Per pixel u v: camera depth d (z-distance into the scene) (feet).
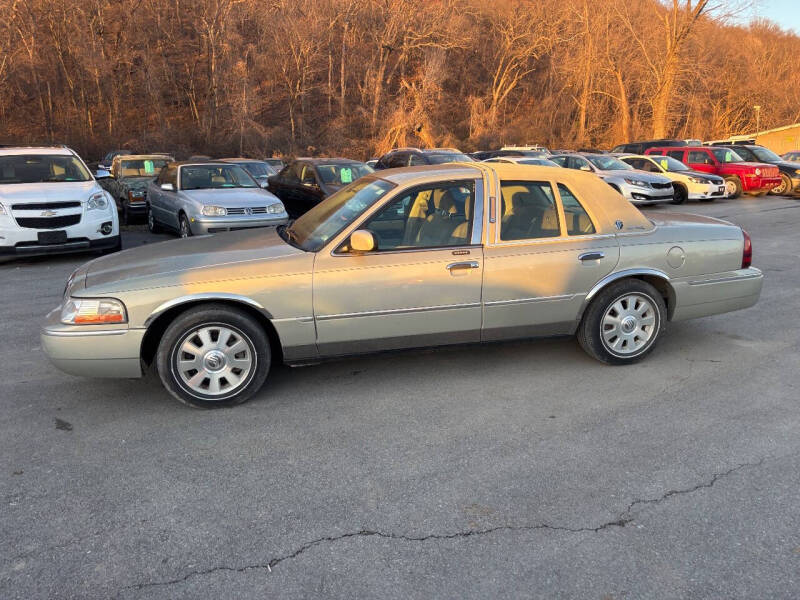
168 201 36.06
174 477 10.91
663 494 10.26
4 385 15.08
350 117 163.94
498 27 190.90
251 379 13.74
